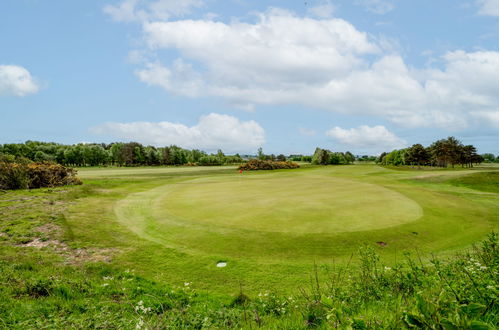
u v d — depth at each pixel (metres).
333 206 14.59
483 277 3.10
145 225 11.20
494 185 26.23
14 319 4.09
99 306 4.79
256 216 12.40
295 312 4.10
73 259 7.65
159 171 47.78
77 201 15.58
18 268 6.42
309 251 8.60
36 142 104.88
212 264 7.70
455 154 71.75
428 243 9.54
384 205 14.96
